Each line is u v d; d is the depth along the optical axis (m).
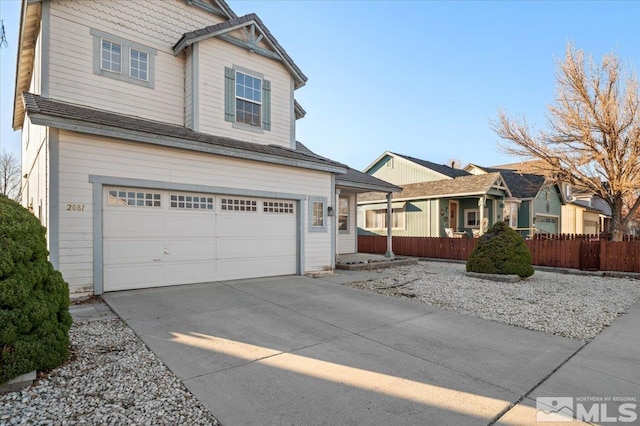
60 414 2.76
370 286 8.50
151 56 8.95
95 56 8.12
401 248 16.64
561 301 7.19
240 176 8.64
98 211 6.64
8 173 25.33
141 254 7.24
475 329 5.28
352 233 15.46
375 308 6.40
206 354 4.09
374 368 3.81
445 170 22.98
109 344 4.29
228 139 9.03
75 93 7.81
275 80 10.75
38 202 8.72
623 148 12.91
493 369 3.85
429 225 18.83
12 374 3.06
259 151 8.66
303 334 4.89
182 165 7.70
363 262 11.88
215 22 10.25
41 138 7.75
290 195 9.66
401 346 4.50
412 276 10.16
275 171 9.35
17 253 3.30
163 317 5.45
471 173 26.42
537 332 5.18
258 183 8.98
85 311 5.70
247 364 3.84
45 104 6.61
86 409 2.84
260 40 10.28
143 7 8.88
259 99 10.35
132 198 7.16
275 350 4.27
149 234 7.35
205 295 6.94
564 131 13.85
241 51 9.99
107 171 6.75
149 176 7.25
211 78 9.37
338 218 14.91
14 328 3.12
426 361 4.04
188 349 4.22
